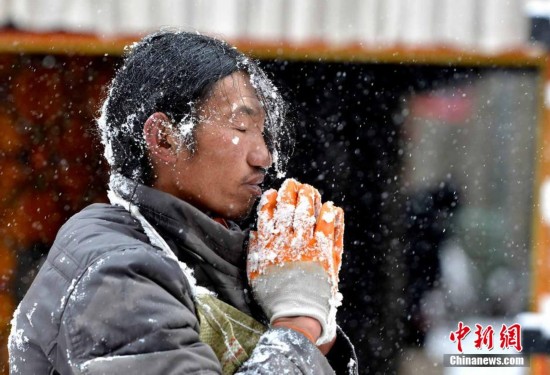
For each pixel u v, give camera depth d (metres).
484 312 18.38
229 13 12.09
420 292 18.48
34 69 17.11
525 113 17.75
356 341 17.91
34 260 17.20
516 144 18.00
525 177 18.03
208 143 4.40
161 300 3.84
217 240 4.37
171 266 4.00
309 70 17.02
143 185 4.41
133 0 12.04
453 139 18.25
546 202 14.60
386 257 18.50
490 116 18.02
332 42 12.30
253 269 4.35
